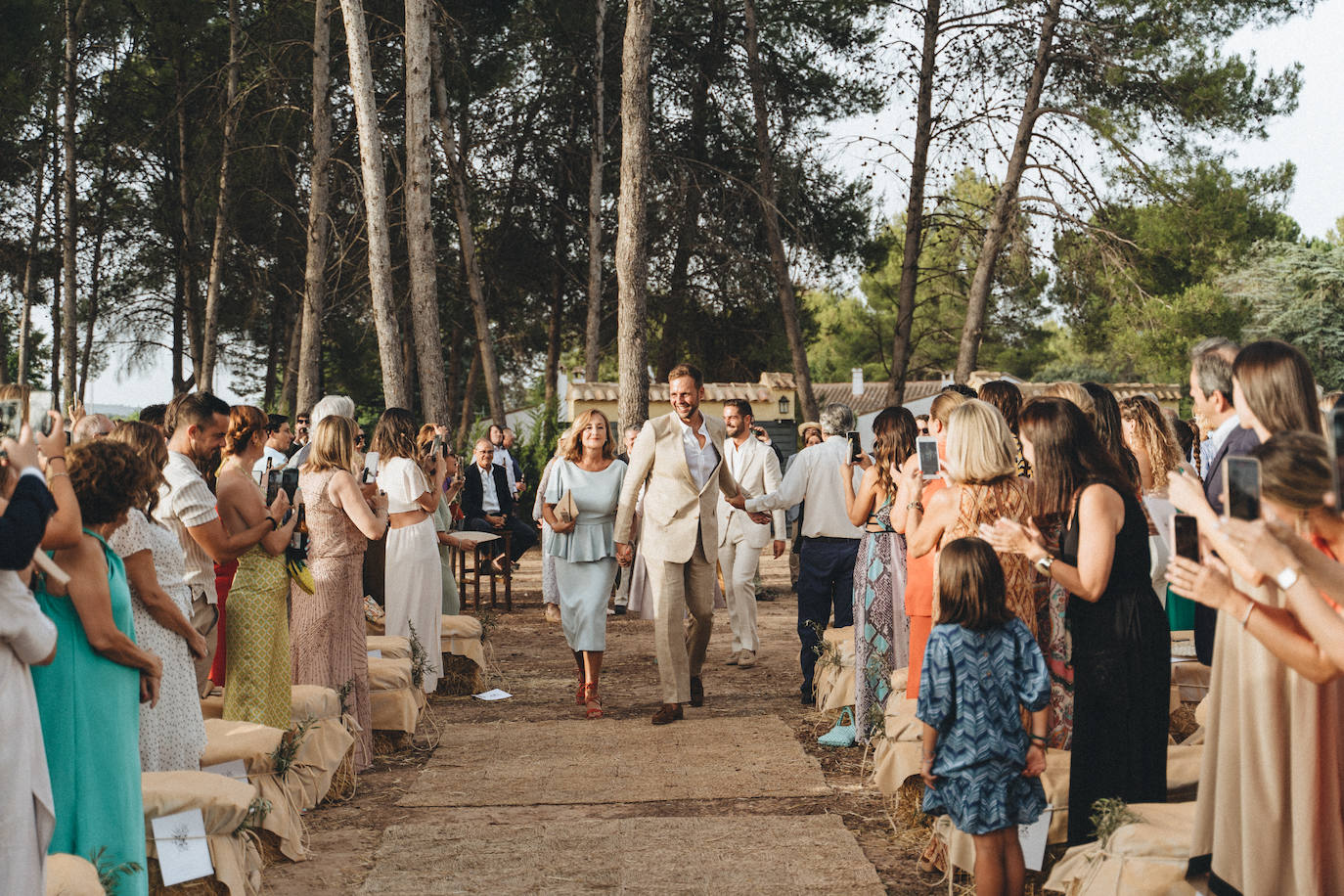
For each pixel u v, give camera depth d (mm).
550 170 26578
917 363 44625
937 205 19859
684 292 25641
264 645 5227
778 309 24359
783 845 4789
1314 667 2652
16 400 2967
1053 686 4496
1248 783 2953
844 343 50875
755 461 9320
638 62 14039
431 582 7918
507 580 12617
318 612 6070
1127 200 18281
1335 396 4984
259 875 4262
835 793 5590
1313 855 2854
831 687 6934
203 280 27375
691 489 7379
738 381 27531
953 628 3768
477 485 13117
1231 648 3053
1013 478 4332
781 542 9336
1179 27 17469
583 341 32406
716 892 4250
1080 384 4617
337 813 5430
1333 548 2693
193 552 5191
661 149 22969
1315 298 29641
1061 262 18844
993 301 21734
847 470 6516
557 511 7492
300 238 25844
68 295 25031
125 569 4078
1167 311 18453
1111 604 3906
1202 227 18141
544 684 8758
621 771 6082
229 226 23578
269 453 10117
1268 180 18438
